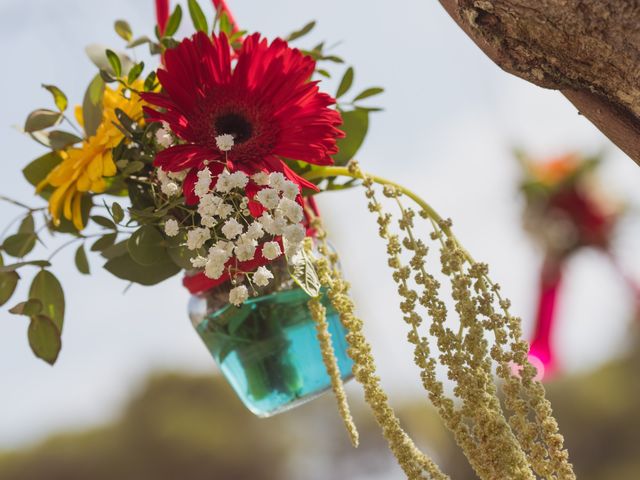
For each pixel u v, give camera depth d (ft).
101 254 2.70
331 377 2.65
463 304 2.48
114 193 2.77
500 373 2.47
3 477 22.02
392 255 2.55
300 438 19.71
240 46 2.83
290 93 2.56
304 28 2.91
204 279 2.76
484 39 2.52
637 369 18.10
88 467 21.79
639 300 4.74
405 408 12.01
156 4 2.84
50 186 2.82
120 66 2.65
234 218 2.49
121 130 2.61
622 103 2.53
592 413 18.17
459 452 11.39
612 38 2.43
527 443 2.44
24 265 2.74
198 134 2.52
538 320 4.44
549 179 4.83
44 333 2.72
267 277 2.44
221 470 20.62
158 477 21.44
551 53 2.50
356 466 18.28
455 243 2.56
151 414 21.49
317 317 2.66
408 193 2.64
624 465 17.24
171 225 2.48
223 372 2.87
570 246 4.67
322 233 2.77
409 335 2.51
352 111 2.92
